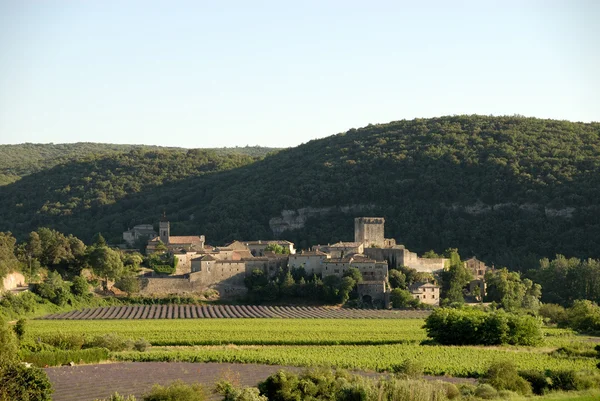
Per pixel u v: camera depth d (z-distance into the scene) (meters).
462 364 147.75
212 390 121.81
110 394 120.69
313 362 150.38
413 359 149.00
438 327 184.25
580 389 122.50
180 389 114.75
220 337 189.12
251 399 112.44
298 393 115.62
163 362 153.38
